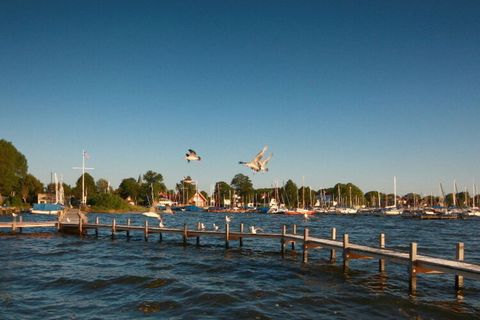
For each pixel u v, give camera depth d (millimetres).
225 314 19359
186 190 190625
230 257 36438
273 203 151625
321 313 19750
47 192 142375
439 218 112250
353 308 20625
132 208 135125
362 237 56625
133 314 19422
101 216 108875
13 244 44906
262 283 25859
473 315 19781
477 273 19906
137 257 36406
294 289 24250
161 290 23797
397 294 23219
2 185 110188
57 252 38969
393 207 149000
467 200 161625
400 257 24500
